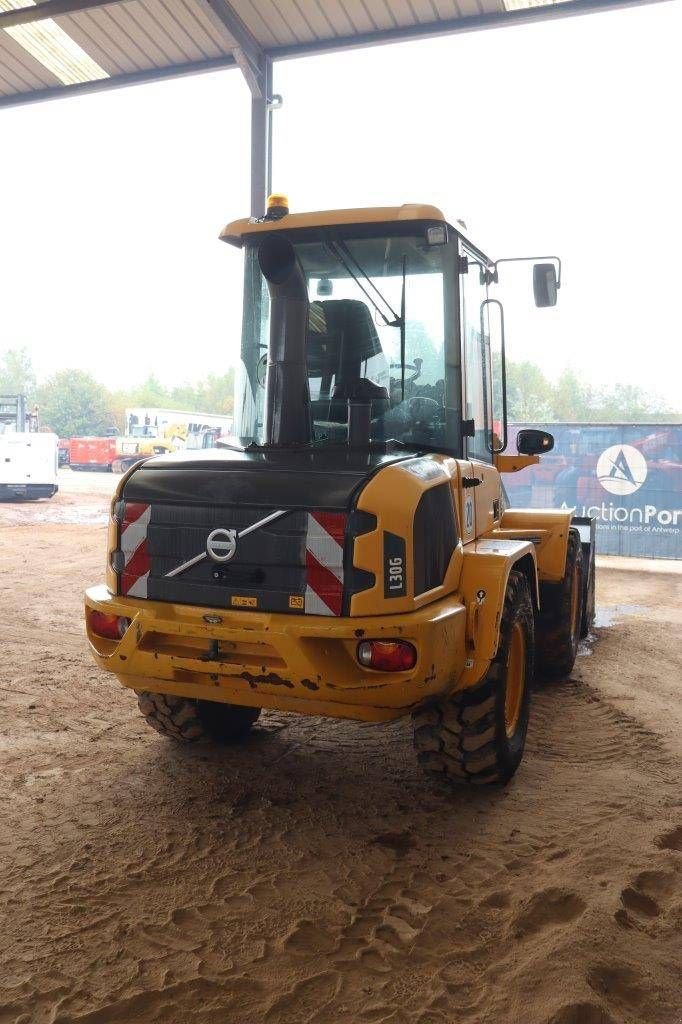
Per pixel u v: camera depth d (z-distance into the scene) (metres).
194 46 11.30
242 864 3.42
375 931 2.96
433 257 4.21
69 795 4.03
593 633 8.08
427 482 3.63
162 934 2.92
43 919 2.98
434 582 3.60
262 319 4.55
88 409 85.31
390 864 3.44
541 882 3.25
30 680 5.93
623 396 87.06
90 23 10.82
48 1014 2.50
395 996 2.61
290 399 4.05
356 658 3.40
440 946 2.88
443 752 3.96
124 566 3.82
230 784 4.21
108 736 4.85
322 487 3.48
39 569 11.09
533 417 80.69
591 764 4.55
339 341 4.30
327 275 4.34
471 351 4.41
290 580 3.48
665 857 3.43
